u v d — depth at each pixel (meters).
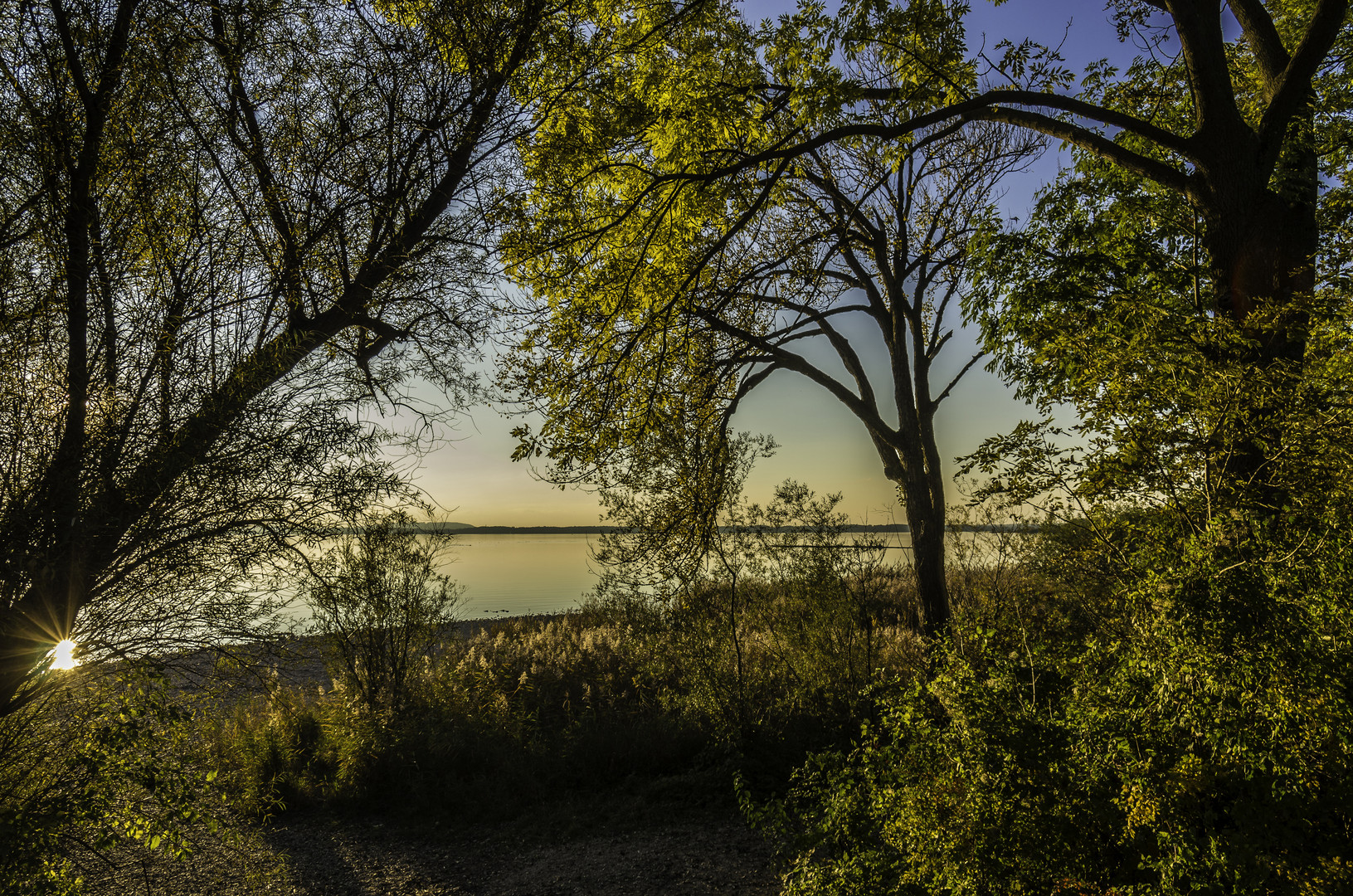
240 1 4.72
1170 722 3.00
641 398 8.52
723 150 8.58
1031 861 3.03
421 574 9.75
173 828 4.12
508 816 8.09
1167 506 3.67
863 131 7.76
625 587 10.38
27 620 3.38
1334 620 2.89
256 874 5.70
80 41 3.93
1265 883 2.63
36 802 3.58
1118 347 4.07
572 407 7.96
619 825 7.75
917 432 13.37
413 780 8.55
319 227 4.98
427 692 10.23
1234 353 3.86
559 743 9.48
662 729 9.52
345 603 4.71
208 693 4.20
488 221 5.88
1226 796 2.92
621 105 8.72
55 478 3.50
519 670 12.28
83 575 3.54
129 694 3.82
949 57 8.05
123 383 3.81
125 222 4.04
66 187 3.80
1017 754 3.22
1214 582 2.92
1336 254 5.85
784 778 8.34
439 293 5.45
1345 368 3.48
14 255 3.63
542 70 6.90
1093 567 4.29
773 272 12.43
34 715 3.73
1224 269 6.36
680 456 10.16
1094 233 9.18
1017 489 4.04
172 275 4.13
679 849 7.07
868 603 10.44
